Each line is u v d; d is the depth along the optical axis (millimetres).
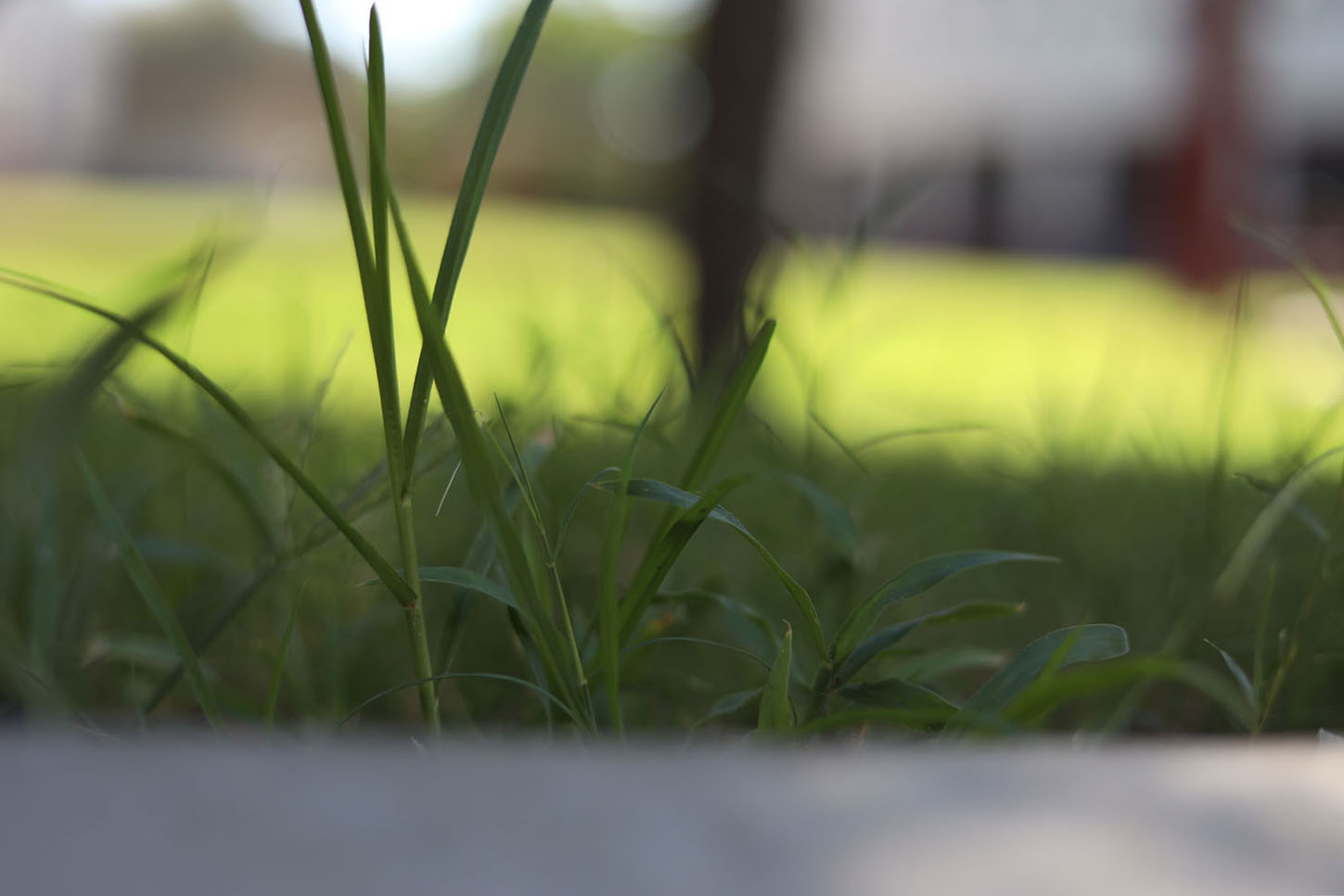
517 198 17812
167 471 1067
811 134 13328
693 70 3086
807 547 1016
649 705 888
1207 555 957
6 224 10383
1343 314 1397
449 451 821
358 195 710
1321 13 9727
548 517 944
